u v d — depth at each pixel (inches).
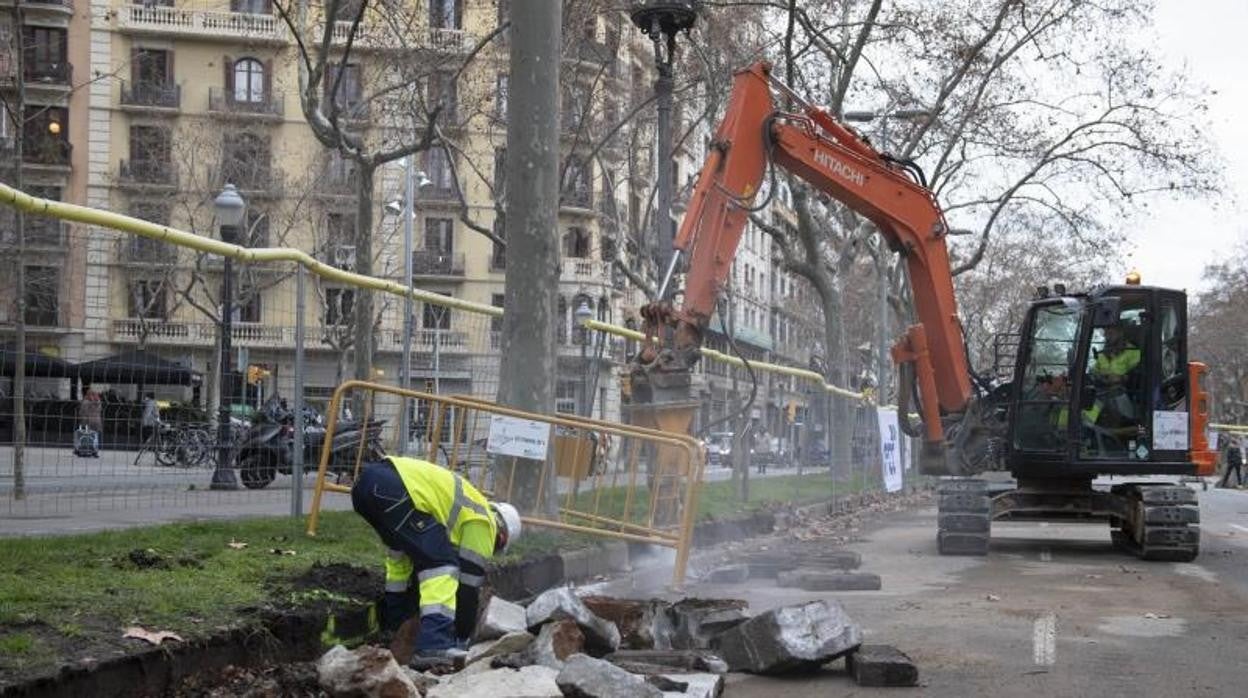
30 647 189.8
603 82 1210.6
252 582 263.6
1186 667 284.7
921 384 629.0
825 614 272.8
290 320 399.5
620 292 2145.7
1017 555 586.2
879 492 1069.8
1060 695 253.3
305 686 223.3
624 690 207.3
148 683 198.2
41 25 1907.0
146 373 365.4
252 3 2014.0
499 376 446.6
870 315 2667.3
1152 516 547.2
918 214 621.3
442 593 249.6
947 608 382.0
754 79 569.0
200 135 1881.2
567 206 1907.0
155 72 1974.7
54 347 329.1
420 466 257.4
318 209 1825.8
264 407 409.1
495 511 274.5
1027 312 622.8
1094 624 351.3
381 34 1206.3
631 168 1411.2
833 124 598.5
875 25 1167.0
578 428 401.4
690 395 496.4
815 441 876.6
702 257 537.3
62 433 332.2
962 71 1227.9
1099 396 598.5
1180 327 600.7
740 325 2938.0
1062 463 598.5
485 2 1206.3
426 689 223.1
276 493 408.2
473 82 1181.1
